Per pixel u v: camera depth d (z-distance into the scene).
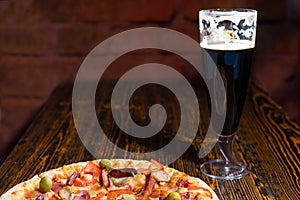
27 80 1.42
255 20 0.77
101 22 1.38
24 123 1.45
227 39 0.78
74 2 1.37
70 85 1.33
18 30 1.39
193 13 1.37
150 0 1.37
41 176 0.73
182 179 0.71
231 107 0.77
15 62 1.41
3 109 1.44
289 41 1.40
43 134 0.95
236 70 0.75
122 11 1.37
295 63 1.41
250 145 0.88
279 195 0.69
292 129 0.96
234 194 0.70
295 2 1.37
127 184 0.70
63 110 1.10
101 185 0.70
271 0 1.37
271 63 1.42
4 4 1.37
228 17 0.76
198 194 0.66
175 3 1.37
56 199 0.66
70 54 1.40
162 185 0.70
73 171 0.74
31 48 1.40
